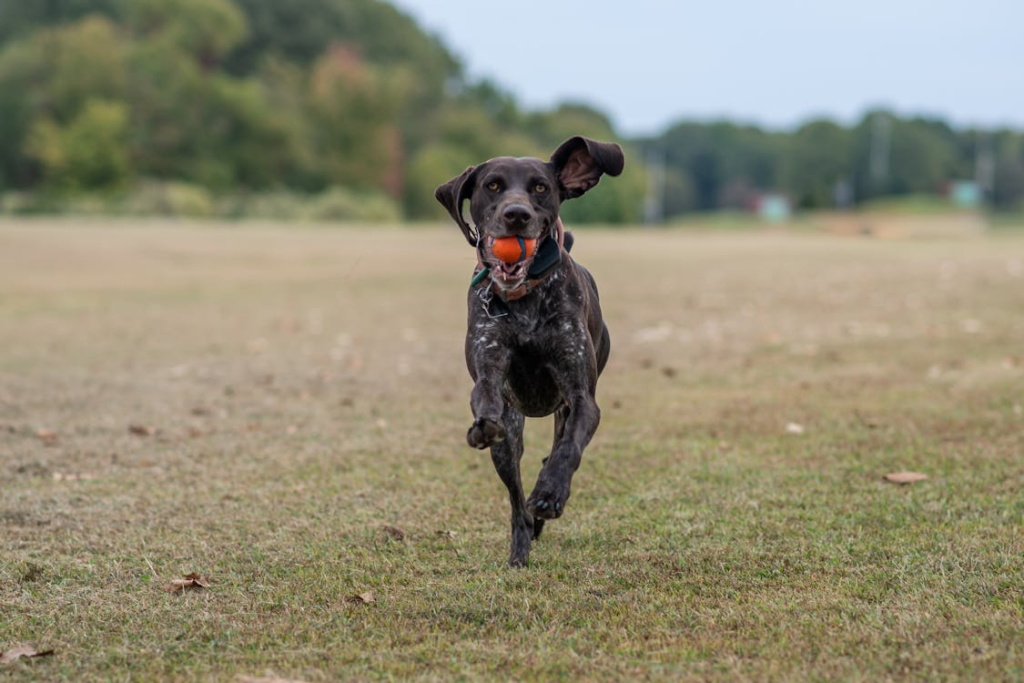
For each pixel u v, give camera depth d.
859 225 67.56
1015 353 10.98
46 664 4.13
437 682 3.88
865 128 147.12
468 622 4.49
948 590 4.63
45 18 114.56
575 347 5.18
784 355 11.63
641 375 10.70
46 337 13.71
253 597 4.85
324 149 104.62
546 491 4.62
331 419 8.91
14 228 40.66
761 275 21.17
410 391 10.12
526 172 5.24
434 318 15.60
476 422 4.81
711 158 156.38
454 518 6.07
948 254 26.69
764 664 3.93
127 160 89.69
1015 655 3.88
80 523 6.06
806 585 4.80
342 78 104.62
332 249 32.22
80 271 24.16
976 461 6.93
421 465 7.34
